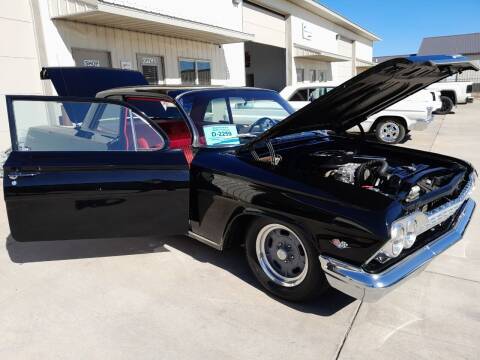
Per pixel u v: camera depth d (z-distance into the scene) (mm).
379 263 2471
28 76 7984
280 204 2729
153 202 3209
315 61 22562
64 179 3088
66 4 7922
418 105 9680
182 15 11547
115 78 5797
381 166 3053
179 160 3217
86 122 3316
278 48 19781
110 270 3523
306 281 2783
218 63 13508
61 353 2510
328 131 4348
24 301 3072
